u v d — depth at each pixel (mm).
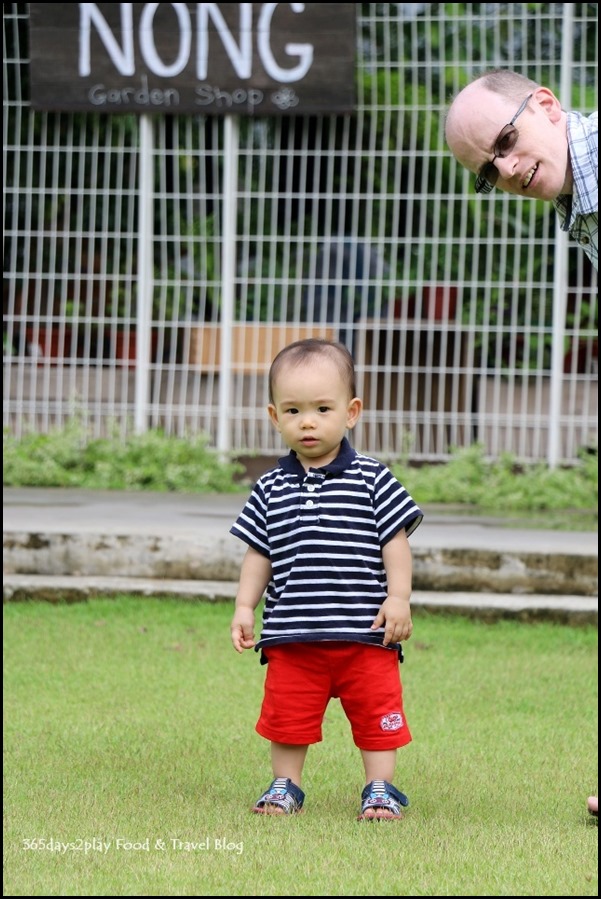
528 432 18406
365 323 18266
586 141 6566
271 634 6613
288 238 18266
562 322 17719
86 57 18062
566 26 17156
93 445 18453
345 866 5453
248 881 5246
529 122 6551
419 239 18016
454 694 9125
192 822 6160
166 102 18031
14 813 6297
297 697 6586
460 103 6684
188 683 9383
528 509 16109
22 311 18594
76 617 11438
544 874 5371
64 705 8711
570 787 6926
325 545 6566
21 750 7562
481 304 18203
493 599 11594
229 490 17734
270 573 6824
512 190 6734
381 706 6539
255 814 6336
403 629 6512
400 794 6465
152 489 17641
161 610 11695
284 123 18531
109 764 7301
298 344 6797
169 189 19125
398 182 17922
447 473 17375
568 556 11742
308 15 17672
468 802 6613
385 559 6598
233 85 17891
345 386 6711
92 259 18703
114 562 12430
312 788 6945
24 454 18188
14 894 5113
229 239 18359
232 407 18859
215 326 18672
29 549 12508
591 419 18062
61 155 18922
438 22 17828
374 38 17906
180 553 12336
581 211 6570
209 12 17828
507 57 17734
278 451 18703
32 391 18688
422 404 18469
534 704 8867
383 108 18016
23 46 18766
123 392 18750
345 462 6691
